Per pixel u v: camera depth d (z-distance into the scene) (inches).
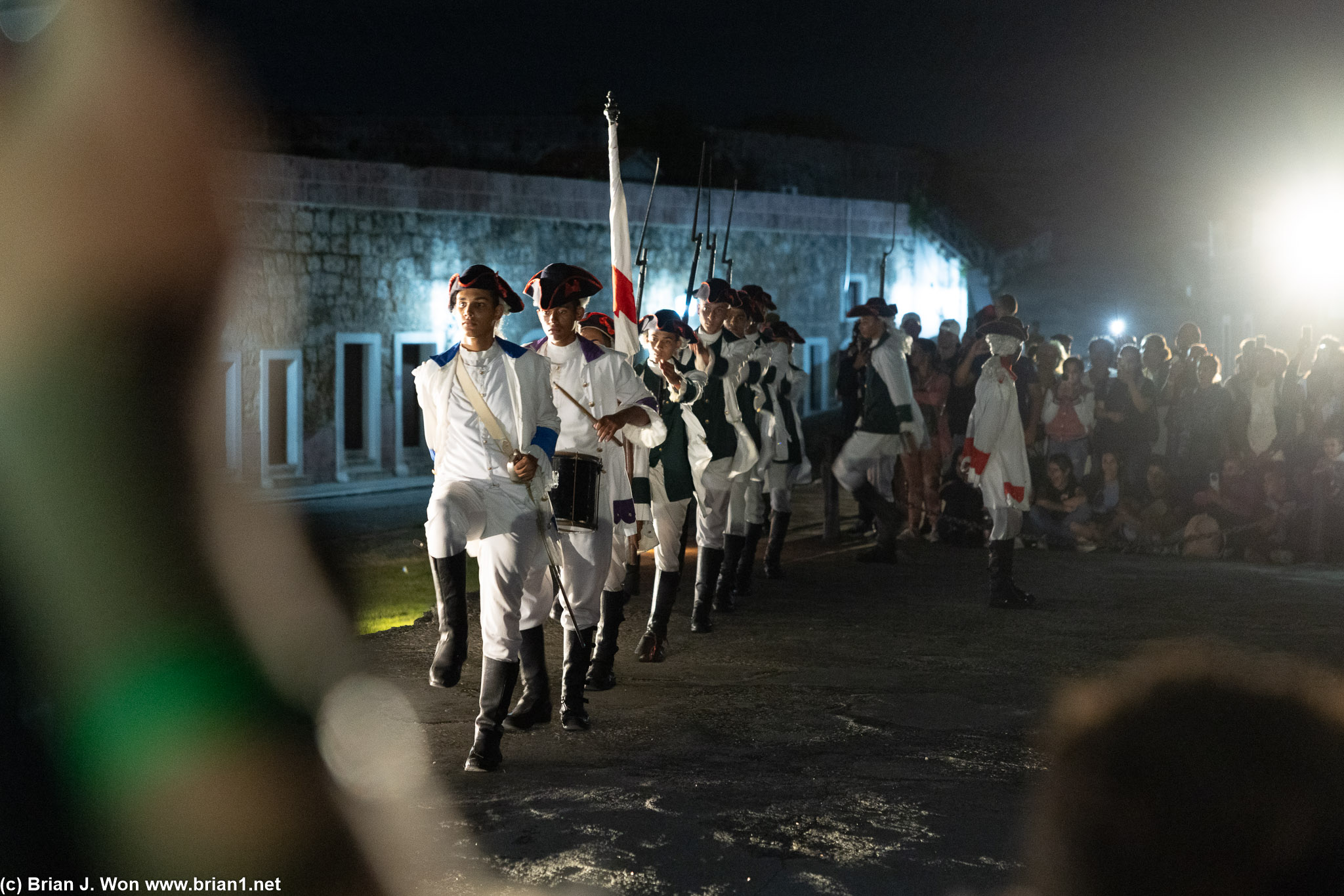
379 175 828.0
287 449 783.7
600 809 190.2
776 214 1097.4
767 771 212.1
